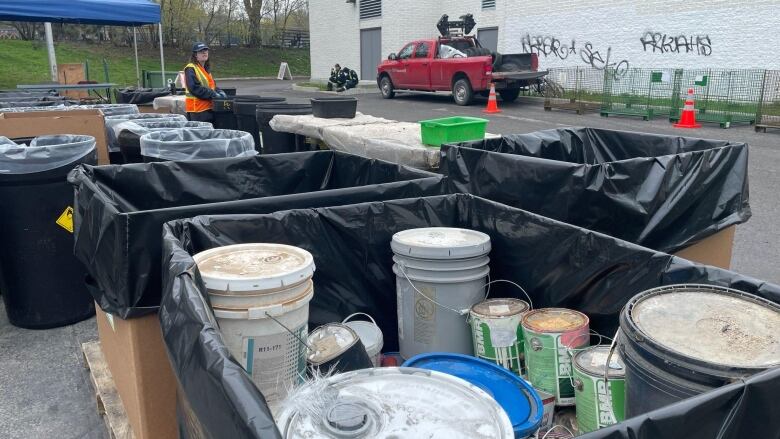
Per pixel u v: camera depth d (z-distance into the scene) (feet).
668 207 11.38
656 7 55.62
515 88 56.24
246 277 6.85
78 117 17.52
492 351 8.78
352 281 9.93
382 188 10.67
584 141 16.87
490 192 12.68
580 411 7.63
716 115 42.86
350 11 87.71
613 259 8.21
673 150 15.23
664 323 5.87
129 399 9.20
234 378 4.34
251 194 13.17
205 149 14.19
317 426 4.97
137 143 16.15
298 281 7.07
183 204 12.50
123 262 8.36
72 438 10.18
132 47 121.80
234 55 133.90
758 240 18.94
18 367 12.43
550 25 65.51
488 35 73.72
